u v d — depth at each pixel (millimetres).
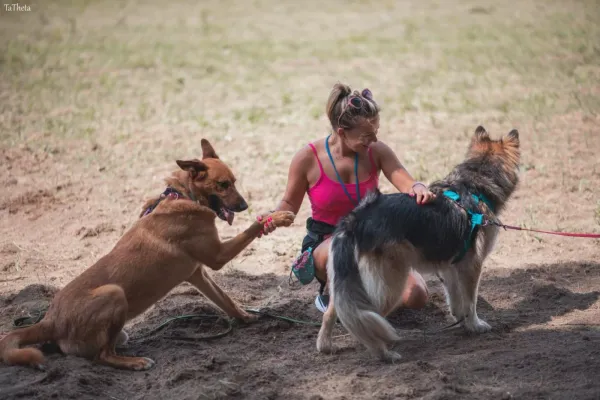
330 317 6137
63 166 12188
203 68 20328
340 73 19312
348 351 6230
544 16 26359
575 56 19422
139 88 18016
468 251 6230
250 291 7805
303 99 16656
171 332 6691
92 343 5875
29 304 7340
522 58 19594
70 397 5305
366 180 6430
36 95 17078
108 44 23891
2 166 12094
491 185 6348
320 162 6449
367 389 5379
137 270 6137
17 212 10281
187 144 13445
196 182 6566
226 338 6609
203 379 5633
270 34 25859
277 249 9023
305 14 30844
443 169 11547
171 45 23656
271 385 5559
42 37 25219
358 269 5801
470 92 16578
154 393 5473
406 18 28312
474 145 6809
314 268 6605
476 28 24812
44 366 5750
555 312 6918
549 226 9203
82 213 10250
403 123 14477
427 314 7094
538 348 5930
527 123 13930
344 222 5934
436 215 5949
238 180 11531
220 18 30109
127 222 9891
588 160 11664
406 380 5457
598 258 8203
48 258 8820
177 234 6266
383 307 5914
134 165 12297
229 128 14523
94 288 5957
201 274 6707
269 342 6508
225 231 9531
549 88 16391
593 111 14328
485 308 7125
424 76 18359
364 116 5992
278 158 12578
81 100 16750
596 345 5832
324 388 5484
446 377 5359
